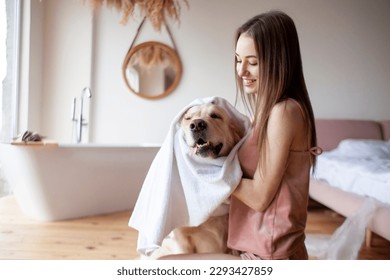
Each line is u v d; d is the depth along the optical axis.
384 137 3.60
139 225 0.96
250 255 0.83
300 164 0.84
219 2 3.70
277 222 0.80
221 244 1.01
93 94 3.73
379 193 1.92
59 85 3.66
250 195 0.81
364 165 2.25
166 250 1.08
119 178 2.79
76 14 3.63
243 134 1.04
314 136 0.90
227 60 3.73
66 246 2.00
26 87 3.38
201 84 3.74
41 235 2.18
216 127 0.93
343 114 3.81
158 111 3.75
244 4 3.70
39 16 3.52
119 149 2.71
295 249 0.83
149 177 0.98
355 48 3.78
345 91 3.79
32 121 3.48
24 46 3.38
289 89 0.84
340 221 2.82
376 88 3.81
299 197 0.82
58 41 3.64
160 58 3.69
